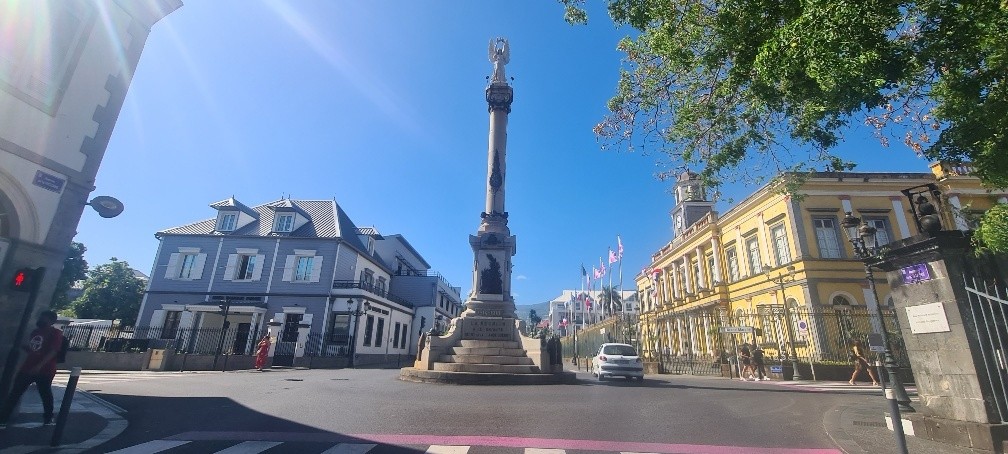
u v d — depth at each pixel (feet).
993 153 20.59
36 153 25.99
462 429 24.85
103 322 113.09
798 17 16.94
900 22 16.14
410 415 28.89
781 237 83.46
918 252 23.66
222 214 107.24
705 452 20.99
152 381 48.03
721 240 104.01
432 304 141.18
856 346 56.44
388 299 118.93
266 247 102.58
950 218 61.67
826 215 79.46
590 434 24.23
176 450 19.83
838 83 16.16
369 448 20.45
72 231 27.84
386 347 117.39
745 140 29.55
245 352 94.07
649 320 104.47
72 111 28.09
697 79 28.71
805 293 75.05
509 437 23.12
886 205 79.20
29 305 24.13
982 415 20.48
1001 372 20.80
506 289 63.46
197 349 89.51
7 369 23.18
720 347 80.38
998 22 16.89
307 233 106.11
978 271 22.24
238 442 21.33
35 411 27.58
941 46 18.47
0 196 24.81
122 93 31.30
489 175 70.79
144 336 94.53
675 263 128.98
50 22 27.25
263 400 35.06
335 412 29.71
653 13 24.20
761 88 22.08
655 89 30.27
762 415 31.14
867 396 42.88
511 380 50.31
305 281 99.91
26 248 25.55
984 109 20.10
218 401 34.22
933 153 23.21
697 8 23.50
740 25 20.68
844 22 14.98
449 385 47.96
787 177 33.86
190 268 102.06
